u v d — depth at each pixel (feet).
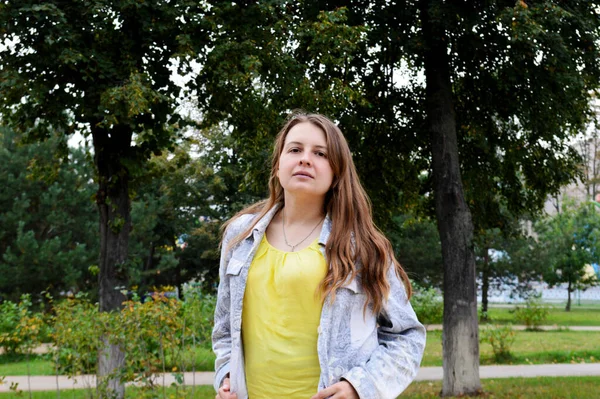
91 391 24.73
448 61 37.47
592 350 56.08
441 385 39.06
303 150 6.94
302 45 33.12
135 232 78.64
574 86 33.71
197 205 84.69
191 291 30.14
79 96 28.91
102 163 32.14
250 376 6.69
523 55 32.94
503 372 44.80
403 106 38.65
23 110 33.60
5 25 27.71
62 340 22.41
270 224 7.21
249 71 29.12
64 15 28.19
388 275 6.70
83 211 78.64
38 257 67.31
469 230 35.83
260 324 6.64
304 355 6.44
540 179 41.22
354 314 6.48
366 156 38.60
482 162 41.22
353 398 6.13
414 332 6.68
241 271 6.82
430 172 42.22
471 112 40.55
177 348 23.39
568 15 30.81
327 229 6.74
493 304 156.15
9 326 29.66
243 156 38.68
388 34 33.68
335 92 31.68
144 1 28.60
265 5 30.53
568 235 115.44
